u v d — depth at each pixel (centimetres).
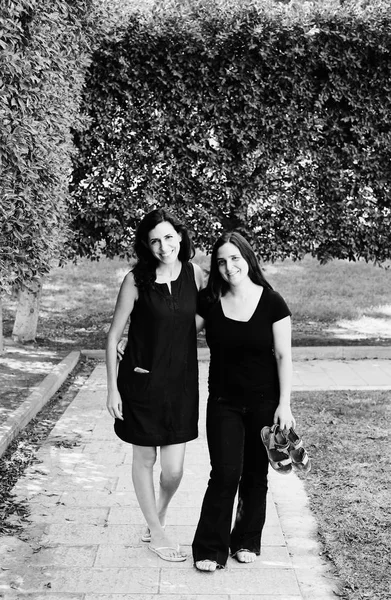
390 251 975
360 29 900
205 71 908
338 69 920
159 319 403
